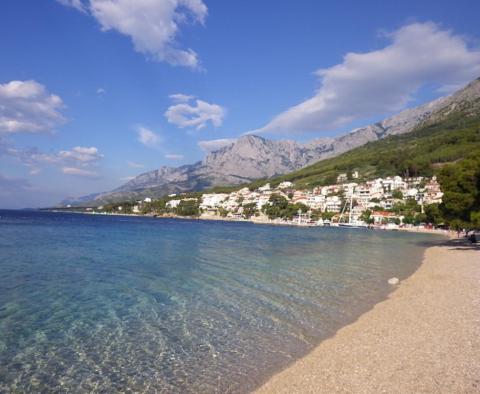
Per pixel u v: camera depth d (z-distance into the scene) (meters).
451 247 60.41
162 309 20.98
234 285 27.58
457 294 23.30
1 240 61.22
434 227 141.38
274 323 18.45
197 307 21.42
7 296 23.33
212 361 13.95
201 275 31.75
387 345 14.70
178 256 44.97
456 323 17.17
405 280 29.58
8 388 11.91
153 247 56.03
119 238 72.50
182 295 24.36
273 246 61.34
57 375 12.85
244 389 11.80
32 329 17.39
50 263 37.34
